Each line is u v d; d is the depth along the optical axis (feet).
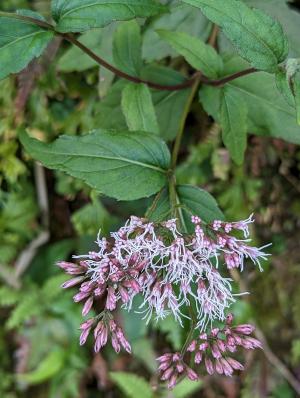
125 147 0.57
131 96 0.62
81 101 0.84
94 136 0.56
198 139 0.83
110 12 0.54
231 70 0.64
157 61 0.78
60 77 0.82
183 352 0.54
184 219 0.58
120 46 0.63
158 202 0.58
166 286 0.51
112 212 0.87
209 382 0.94
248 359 0.92
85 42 0.72
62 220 0.93
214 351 0.53
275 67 0.51
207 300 0.52
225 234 0.53
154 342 0.93
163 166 0.58
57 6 0.54
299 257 0.89
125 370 0.97
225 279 0.52
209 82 0.66
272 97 0.64
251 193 0.85
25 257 0.96
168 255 0.53
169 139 0.71
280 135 0.65
